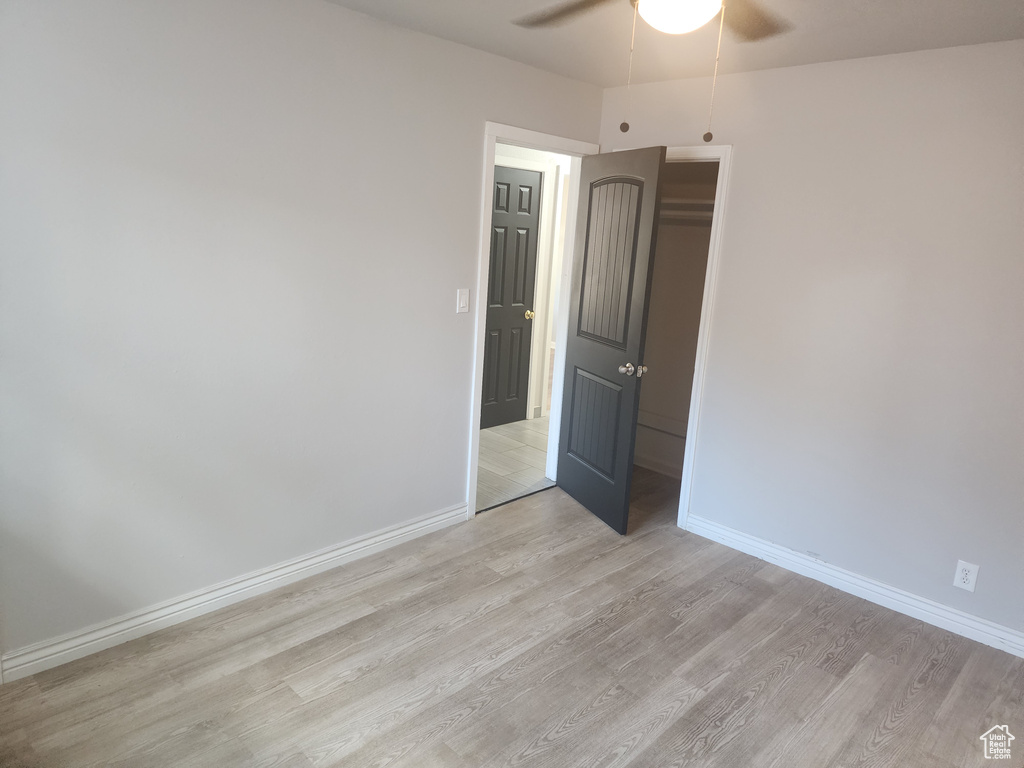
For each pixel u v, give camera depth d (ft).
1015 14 7.40
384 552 10.78
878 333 9.73
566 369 13.32
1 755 6.31
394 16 8.93
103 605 7.88
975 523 9.20
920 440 9.53
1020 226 8.48
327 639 8.40
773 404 10.93
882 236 9.55
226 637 8.32
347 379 9.75
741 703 7.71
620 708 7.50
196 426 8.26
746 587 10.39
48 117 6.64
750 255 10.91
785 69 10.18
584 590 9.98
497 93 10.80
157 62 7.24
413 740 6.83
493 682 7.79
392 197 9.75
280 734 6.79
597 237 12.05
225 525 8.80
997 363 8.79
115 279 7.32
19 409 6.93
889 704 7.86
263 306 8.61
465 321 11.25
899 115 9.24
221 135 7.86
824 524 10.60
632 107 12.19
